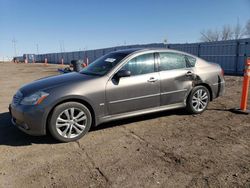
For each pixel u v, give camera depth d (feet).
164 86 18.06
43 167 12.17
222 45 61.77
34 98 14.47
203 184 10.41
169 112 20.86
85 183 10.72
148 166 12.00
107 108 16.14
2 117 20.88
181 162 12.32
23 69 93.20
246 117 19.36
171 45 74.33
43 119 14.35
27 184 10.77
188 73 19.19
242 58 57.67
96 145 14.62
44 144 14.93
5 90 37.42
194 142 14.73
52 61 188.65
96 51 119.24
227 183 10.45
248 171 11.37
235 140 14.89
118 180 10.87
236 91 31.24
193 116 19.77
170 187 10.26
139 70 17.30
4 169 12.08
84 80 15.71
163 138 15.44
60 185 10.64
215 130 16.63
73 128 15.26
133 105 16.99
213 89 20.67
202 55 67.15
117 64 16.66
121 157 13.01
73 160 12.82
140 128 17.30
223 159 12.55
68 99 14.92
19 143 15.17
